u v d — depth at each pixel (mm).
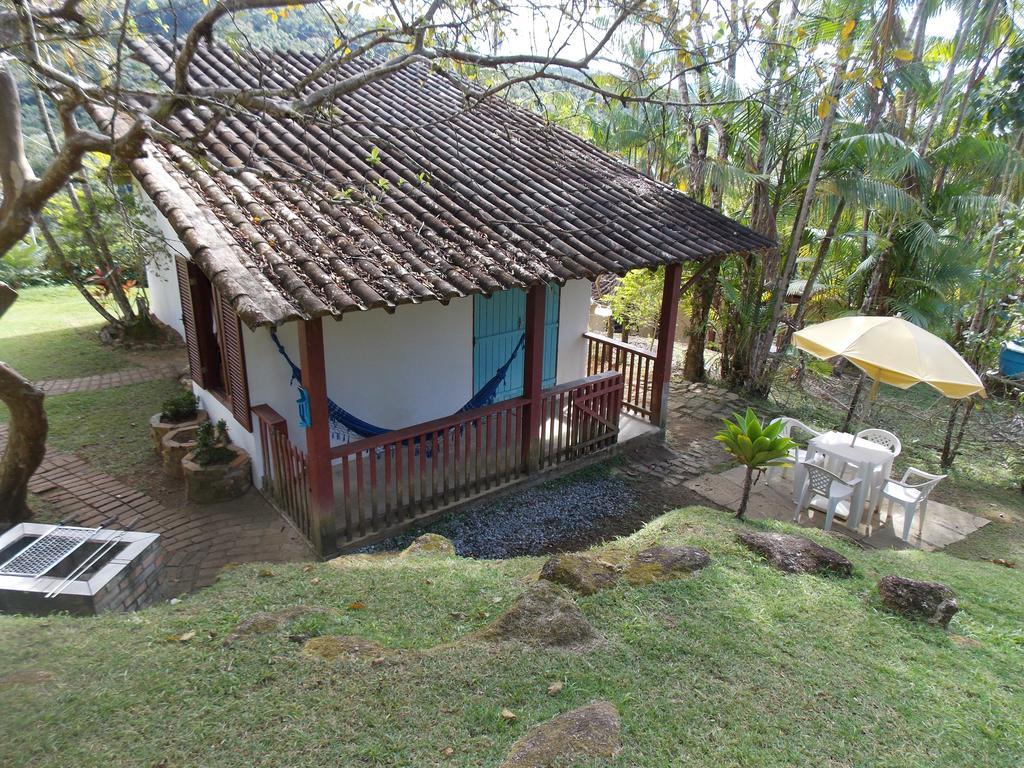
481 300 8297
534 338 7004
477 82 5457
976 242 13250
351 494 6777
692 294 11875
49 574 4246
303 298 4520
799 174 10094
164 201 5129
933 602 4258
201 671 3109
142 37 5082
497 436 7102
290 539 6012
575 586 4148
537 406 7324
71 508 6430
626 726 2848
